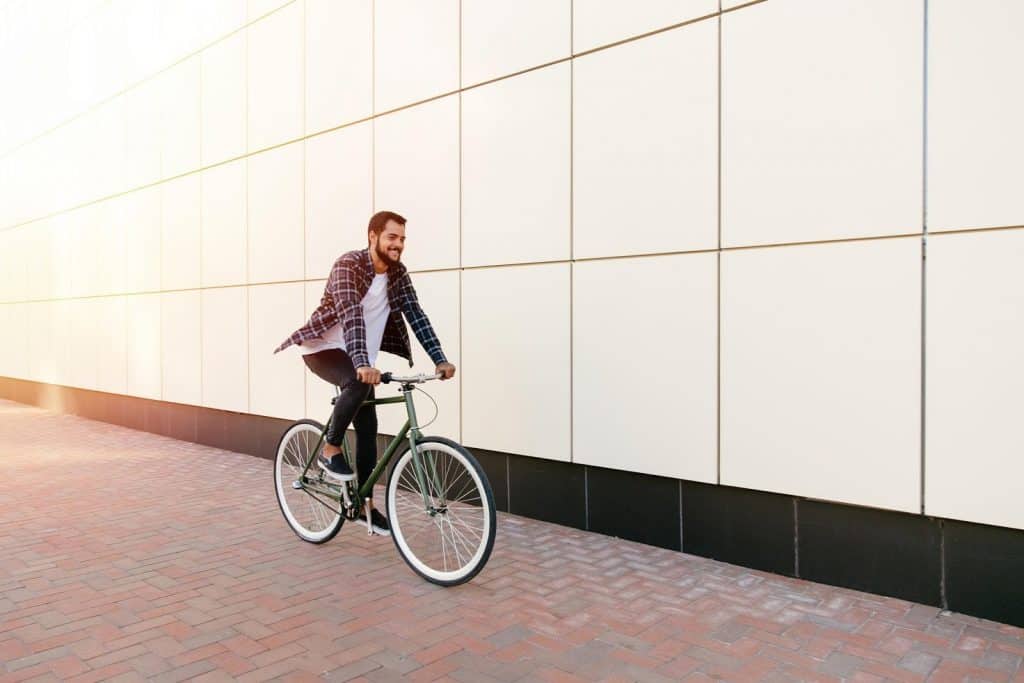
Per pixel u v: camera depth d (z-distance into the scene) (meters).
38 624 3.36
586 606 3.54
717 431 4.19
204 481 6.43
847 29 3.68
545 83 4.98
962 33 3.35
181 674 2.88
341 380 4.10
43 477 6.59
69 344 11.15
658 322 4.42
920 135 3.47
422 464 3.88
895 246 3.56
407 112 5.96
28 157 12.27
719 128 4.14
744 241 4.05
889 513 3.64
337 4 6.55
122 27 9.60
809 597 3.66
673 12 4.32
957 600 3.46
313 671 2.90
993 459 3.32
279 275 7.25
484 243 5.39
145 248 9.25
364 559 4.26
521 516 5.23
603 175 4.67
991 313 3.31
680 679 2.82
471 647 3.10
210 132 8.08
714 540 4.25
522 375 5.16
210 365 8.17
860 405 3.68
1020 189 3.23
